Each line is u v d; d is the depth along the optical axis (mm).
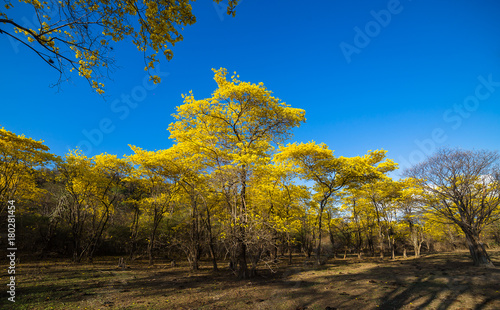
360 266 18281
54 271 13812
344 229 28547
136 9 3367
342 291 9258
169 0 3328
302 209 20969
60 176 18781
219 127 12727
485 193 15258
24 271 13336
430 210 17641
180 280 12031
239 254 12086
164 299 8133
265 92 11984
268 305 7488
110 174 19828
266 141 13312
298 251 38781
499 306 6938
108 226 25625
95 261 20672
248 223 11625
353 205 26016
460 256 22656
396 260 22922
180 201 20734
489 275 11617
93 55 3566
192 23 3580
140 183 20047
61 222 24062
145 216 23766
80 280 11375
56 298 7984
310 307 7270
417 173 16641
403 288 9438
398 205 22578
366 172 16719
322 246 32812
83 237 22859
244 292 9188
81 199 20219
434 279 11109
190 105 11695
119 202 25688
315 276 13195
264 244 12484
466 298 7793
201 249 21891
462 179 15570
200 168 14625
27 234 21719
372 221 27391
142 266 18219
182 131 12578
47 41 3193
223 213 15875
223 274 14148
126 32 3605
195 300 8023
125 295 8672
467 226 15453
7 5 2963
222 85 12078
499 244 29953
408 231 27484
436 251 34719
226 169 11414
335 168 17016
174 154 15062
